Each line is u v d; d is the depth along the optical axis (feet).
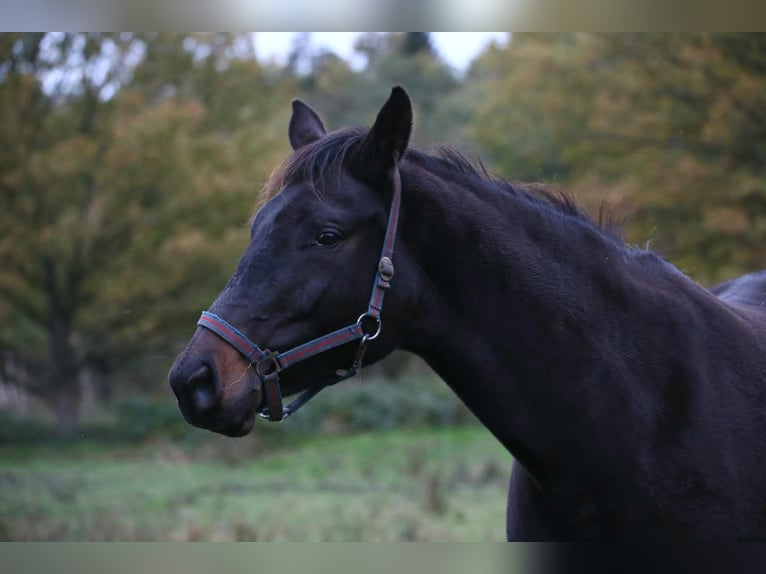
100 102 46.03
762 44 33.83
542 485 8.90
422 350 8.98
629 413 8.64
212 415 7.98
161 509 30.32
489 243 8.81
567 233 9.15
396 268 8.62
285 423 50.26
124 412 50.39
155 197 46.78
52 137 45.57
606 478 8.61
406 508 29.12
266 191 8.84
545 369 8.68
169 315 49.37
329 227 8.38
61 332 49.78
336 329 8.48
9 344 50.24
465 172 9.23
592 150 39.50
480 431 50.83
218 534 25.29
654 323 8.98
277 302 8.29
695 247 36.83
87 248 46.88
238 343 8.15
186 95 47.62
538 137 44.24
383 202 8.64
